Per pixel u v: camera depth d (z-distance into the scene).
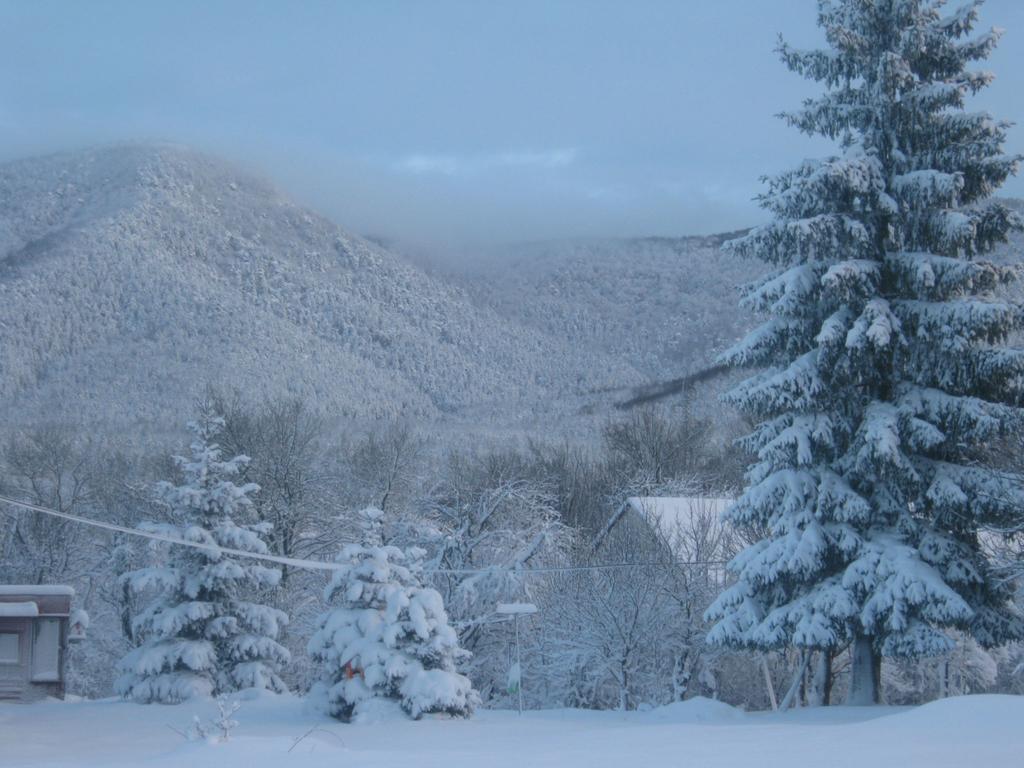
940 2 29.80
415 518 48.12
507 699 42.81
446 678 29.42
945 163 29.20
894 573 26.66
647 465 64.31
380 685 29.73
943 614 26.14
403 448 59.06
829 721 25.19
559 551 45.94
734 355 30.27
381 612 31.14
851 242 28.52
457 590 41.91
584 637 37.34
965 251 29.16
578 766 15.30
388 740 23.17
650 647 36.66
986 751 15.13
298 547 50.72
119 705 35.22
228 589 38.62
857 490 28.72
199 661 36.81
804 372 28.34
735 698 40.00
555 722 28.22
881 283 29.08
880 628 27.42
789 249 29.38
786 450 28.61
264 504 48.97
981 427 27.55
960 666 40.62
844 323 28.38
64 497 60.31
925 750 15.49
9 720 30.30
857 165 28.19
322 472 53.50
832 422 28.75
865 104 29.61
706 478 63.09
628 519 46.28
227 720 20.50
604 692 40.34
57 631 37.75
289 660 39.47
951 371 28.27
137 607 51.09
